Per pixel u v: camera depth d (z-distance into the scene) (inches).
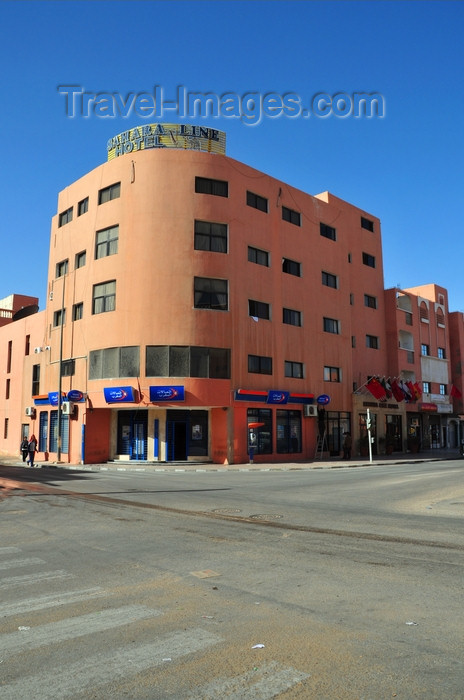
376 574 252.1
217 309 1219.9
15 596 223.5
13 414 1647.4
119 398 1158.3
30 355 1557.6
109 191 1288.1
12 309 2018.9
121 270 1216.8
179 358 1168.2
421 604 207.8
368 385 1576.0
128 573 257.9
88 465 1191.6
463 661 156.5
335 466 1126.4
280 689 141.5
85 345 1268.5
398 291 1812.3
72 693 140.6
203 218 1230.9
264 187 1360.7
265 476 895.7
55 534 362.6
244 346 1245.7
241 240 1279.5
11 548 319.6
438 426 2030.0
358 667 153.4
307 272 1449.3
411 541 331.3
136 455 1243.2
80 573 259.4
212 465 1154.7
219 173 1268.5
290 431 1337.4
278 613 199.0
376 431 1606.8
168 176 1229.7
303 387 1380.4
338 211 1600.6
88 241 1305.4
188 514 448.8
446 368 2054.6
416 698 136.0
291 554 295.0
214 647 168.2
